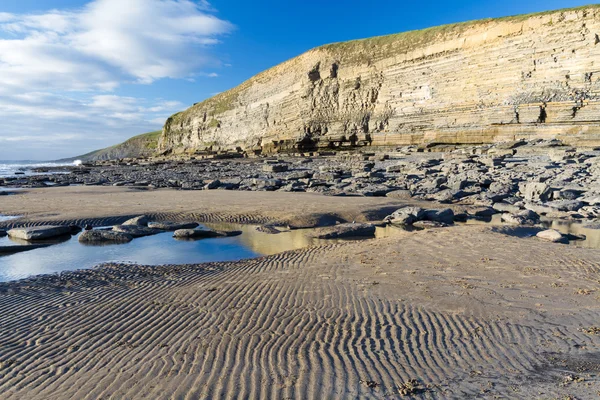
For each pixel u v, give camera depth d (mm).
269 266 8883
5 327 5707
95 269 8898
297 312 5980
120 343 5074
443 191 20312
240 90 92438
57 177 42031
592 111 37906
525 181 22938
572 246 9664
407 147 49938
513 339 4910
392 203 17578
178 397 3768
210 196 20812
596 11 39469
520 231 11938
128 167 60000
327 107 67062
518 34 44750
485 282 7109
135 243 12008
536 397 3625
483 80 47438
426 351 4664
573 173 23578
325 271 8195
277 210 16125
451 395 3721
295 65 75188
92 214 15719
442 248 9648
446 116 50406
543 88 41688
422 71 54656
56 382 4145
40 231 12781
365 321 5578
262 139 78500
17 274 9031
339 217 15250
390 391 3809
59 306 6527
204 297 6789
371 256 9242
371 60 62250
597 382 3832
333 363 4395
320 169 35625
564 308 5836
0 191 25344
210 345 4922
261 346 4867
